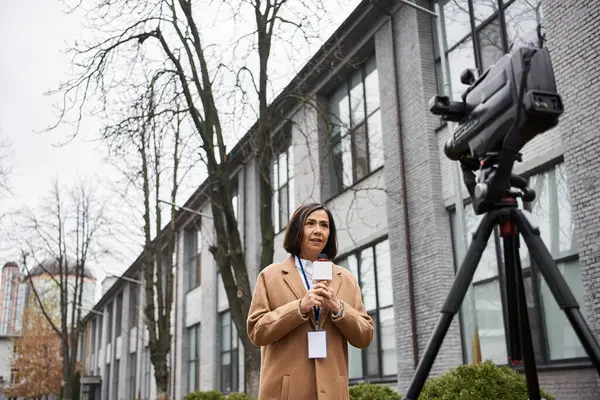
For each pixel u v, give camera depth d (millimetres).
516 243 2238
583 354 8562
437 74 12531
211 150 10789
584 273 8219
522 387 6332
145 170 16000
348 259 15203
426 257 11719
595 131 8195
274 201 20375
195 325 28156
